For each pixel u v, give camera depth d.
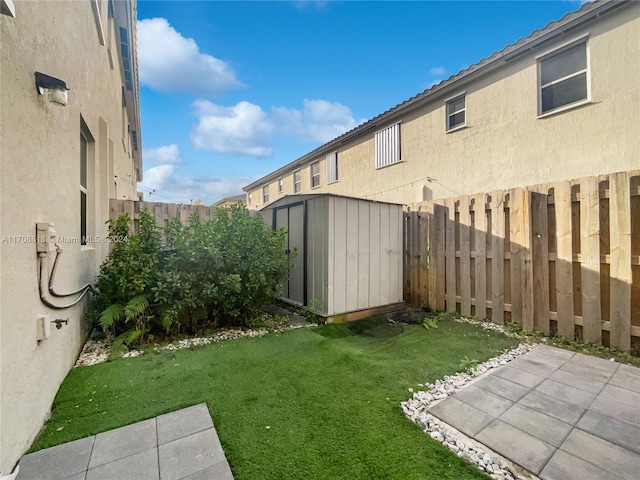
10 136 1.83
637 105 5.26
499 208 4.79
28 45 2.12
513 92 6.96
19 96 1.96
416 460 1.86
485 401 2.54
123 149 9.52
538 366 3.25
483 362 3.37
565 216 4.12
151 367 3.14
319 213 5.07
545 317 4.28
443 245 5.56
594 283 3.86
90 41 4.46
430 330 4.54
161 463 1.82
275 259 4.77
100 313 3.85
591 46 5.76
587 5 5.54
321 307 4.94
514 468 1.81
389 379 2.92
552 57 6.39
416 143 9.38
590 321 3.89
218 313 4.48
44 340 2.24
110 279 3.87
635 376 3.01
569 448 1.98
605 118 5.62
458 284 5.39
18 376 1.84
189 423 2.21
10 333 1.76
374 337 4.45
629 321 3.60
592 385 2.82
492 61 7.07
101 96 5.50
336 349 3.71
